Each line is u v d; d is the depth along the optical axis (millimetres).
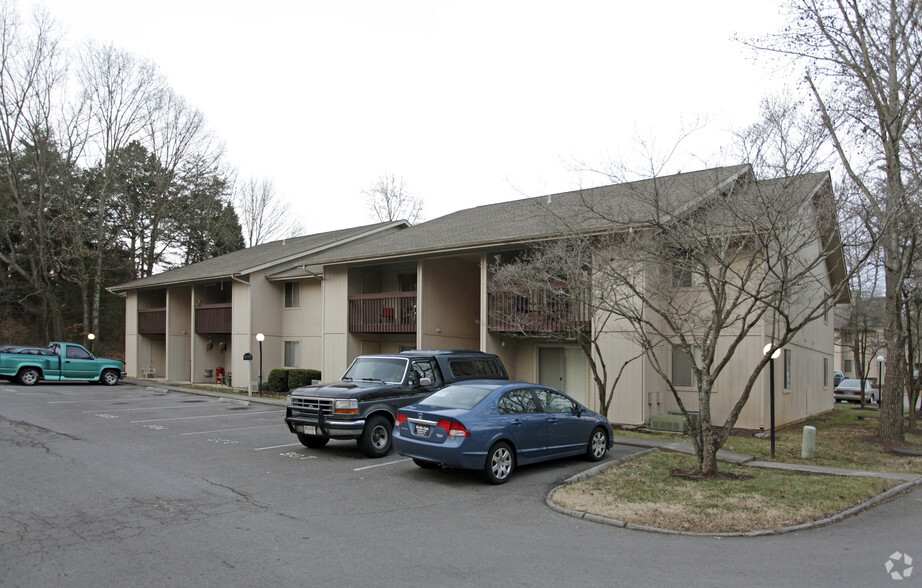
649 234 11562
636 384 15773
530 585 5301
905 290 19203
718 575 5582
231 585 5199
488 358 13758
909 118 13719
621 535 6867
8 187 36938
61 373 26156
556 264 13383
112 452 11328
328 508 7812
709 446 9680
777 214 9367
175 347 30625
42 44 35312
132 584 5195
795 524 7262
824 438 15477
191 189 46500
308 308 26094
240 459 10906
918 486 9742
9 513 7305
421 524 7164
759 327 15703
